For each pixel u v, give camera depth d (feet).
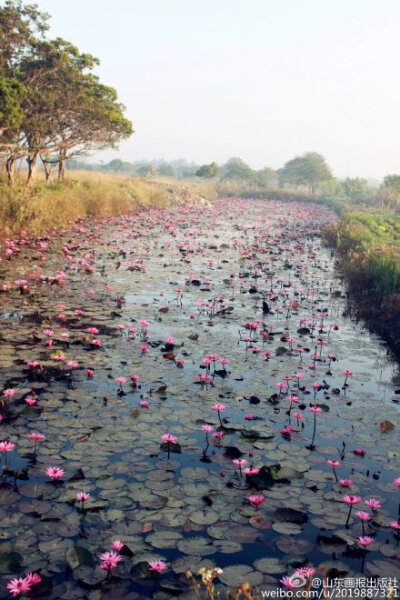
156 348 20.04
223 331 23.02
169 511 10.08
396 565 8.80
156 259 41.39
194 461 12.04
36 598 7.79
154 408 14.76
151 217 76.38
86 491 10.62
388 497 10.89
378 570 8.65
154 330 22.38
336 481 11.44
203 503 10.38
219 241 56.03
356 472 11.87
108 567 8.18
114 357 18.70
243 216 96.12
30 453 12.01
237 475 11.55
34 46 61.11
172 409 14.76
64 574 8.30
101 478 11.09
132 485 10.91
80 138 76.48
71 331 21.25
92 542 9.06
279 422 14.33
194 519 9.87
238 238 60.49
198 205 112.68
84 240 47.65
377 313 26.55
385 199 147.95
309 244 59.06
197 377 17.28
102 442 12.69
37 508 9.98
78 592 7.94
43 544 8.96
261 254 48.57
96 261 38.17
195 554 8.89
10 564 8.42
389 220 91.30
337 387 17.24
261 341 21.88
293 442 13.17
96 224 60.23
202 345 20.77
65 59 62.23
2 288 27.22
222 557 8.84
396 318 25.18
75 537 9.19
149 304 26.89
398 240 60.29
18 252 38.73
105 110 71.97
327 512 10.28
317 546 9.23
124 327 22.45
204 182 199.00
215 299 27.04
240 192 176.76
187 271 37.17
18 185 57.67
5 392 14.05
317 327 24.80
